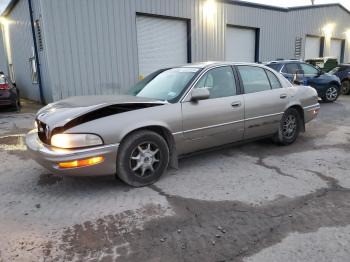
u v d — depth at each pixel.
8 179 4.22
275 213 3.15
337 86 12.02
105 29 11.52
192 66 4.75
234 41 16.53
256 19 17.08
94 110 3.52
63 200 3.54
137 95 4.66
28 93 15.24
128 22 12.04
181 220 3.05
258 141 5.92
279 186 3.81
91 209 3.31
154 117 3.82
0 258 2.51
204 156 5.05
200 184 3.92
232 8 15.66
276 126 5.29
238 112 4.64
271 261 2.42
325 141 5.94
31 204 3.46
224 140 4.62
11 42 17.05
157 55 13.40
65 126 3.39
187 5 13.77
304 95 5.69
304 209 3.22
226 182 3.97
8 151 5.63
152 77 5.02
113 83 11.98
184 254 2.53
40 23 11.20
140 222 3.02
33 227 2.98
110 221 3.05
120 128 3.56
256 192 3.65
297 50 20.55
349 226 2.89
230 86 4.68
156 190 3.75
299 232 2.81
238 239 2.72
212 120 4.36
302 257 2.46
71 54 10.91
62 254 2.55
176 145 4.09
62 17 10.57
